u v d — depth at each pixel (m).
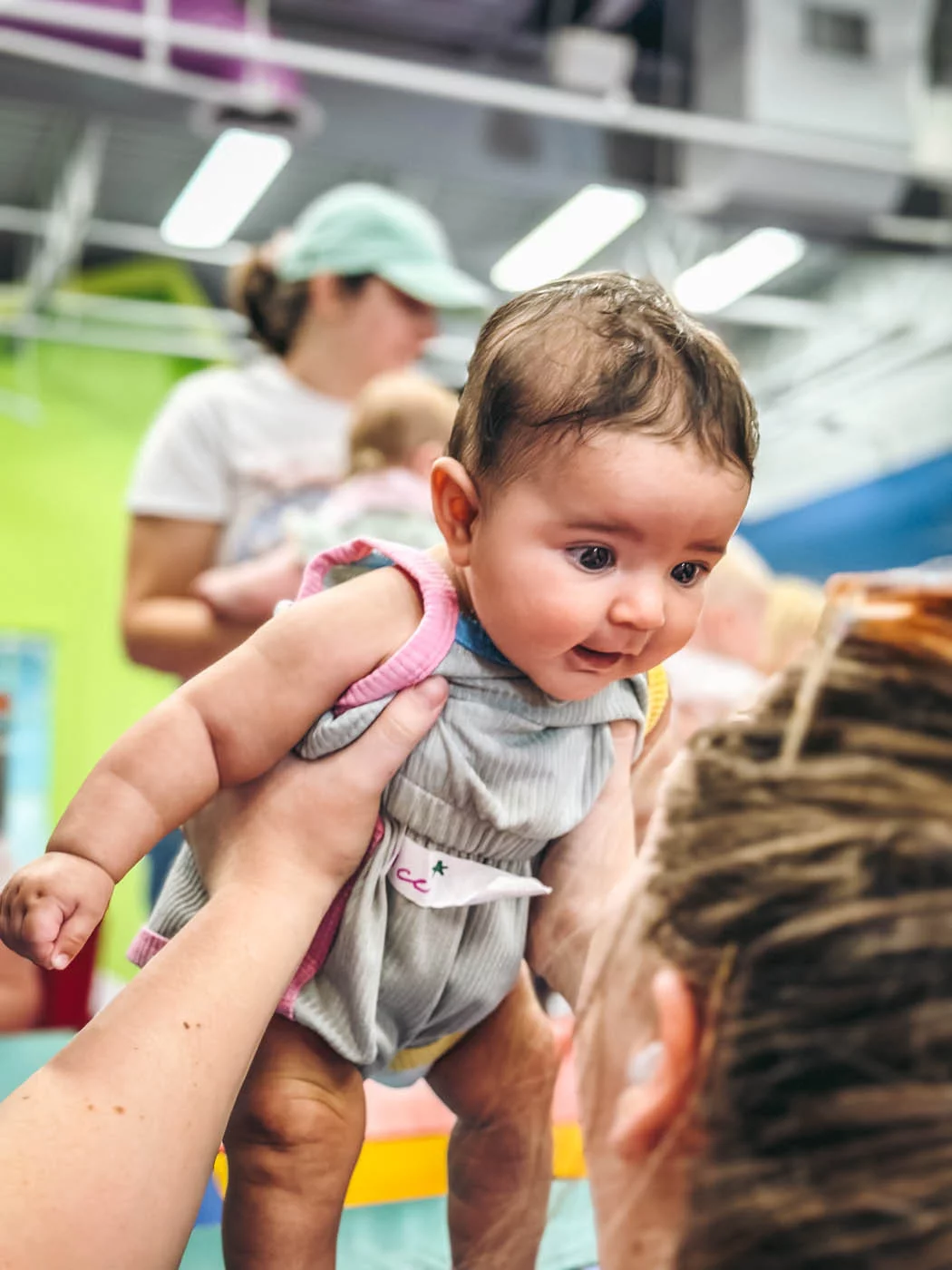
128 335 7.46
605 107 4.15
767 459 8.81
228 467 1.86
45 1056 1.09
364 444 1.56
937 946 0.28
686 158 4.45
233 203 6.08
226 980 0.41
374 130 3.93
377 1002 0.52
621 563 0.48
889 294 7.24
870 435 8.01
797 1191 0.29
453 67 4.46
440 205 6.54
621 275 0.54
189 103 3.70
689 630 0.50
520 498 0.48
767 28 4.41
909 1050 0.28
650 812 0.47
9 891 0.48
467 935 0.50
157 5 3.56
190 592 1.84
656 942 0.34
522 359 0.49
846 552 8.22
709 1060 0.31
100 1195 0.36
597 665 0.49
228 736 0.49
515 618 0.49
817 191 4.54
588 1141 0.36
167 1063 0.39
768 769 0.33
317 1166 0.48
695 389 0.47
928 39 4.70
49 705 7.07
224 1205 0.49
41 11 3.42
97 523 7.33
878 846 0.30
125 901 4.32
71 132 5.77
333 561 0.56
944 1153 0.27
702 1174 0.31
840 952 0.29
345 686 0.49
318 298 1.88
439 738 0.51
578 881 0.50
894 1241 0.27
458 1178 0.45
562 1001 0.48
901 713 0.31
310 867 0.45
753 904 0.31
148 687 7.31
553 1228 0.42
